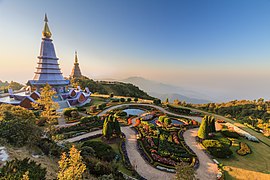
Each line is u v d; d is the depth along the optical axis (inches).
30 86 2362.2
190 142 1184.2
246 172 839.1
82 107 2204.7
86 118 1514.5
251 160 955.3
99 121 1568.7
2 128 759.7
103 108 2123.5
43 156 731.4
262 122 1867.6
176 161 912.9
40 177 445.4
